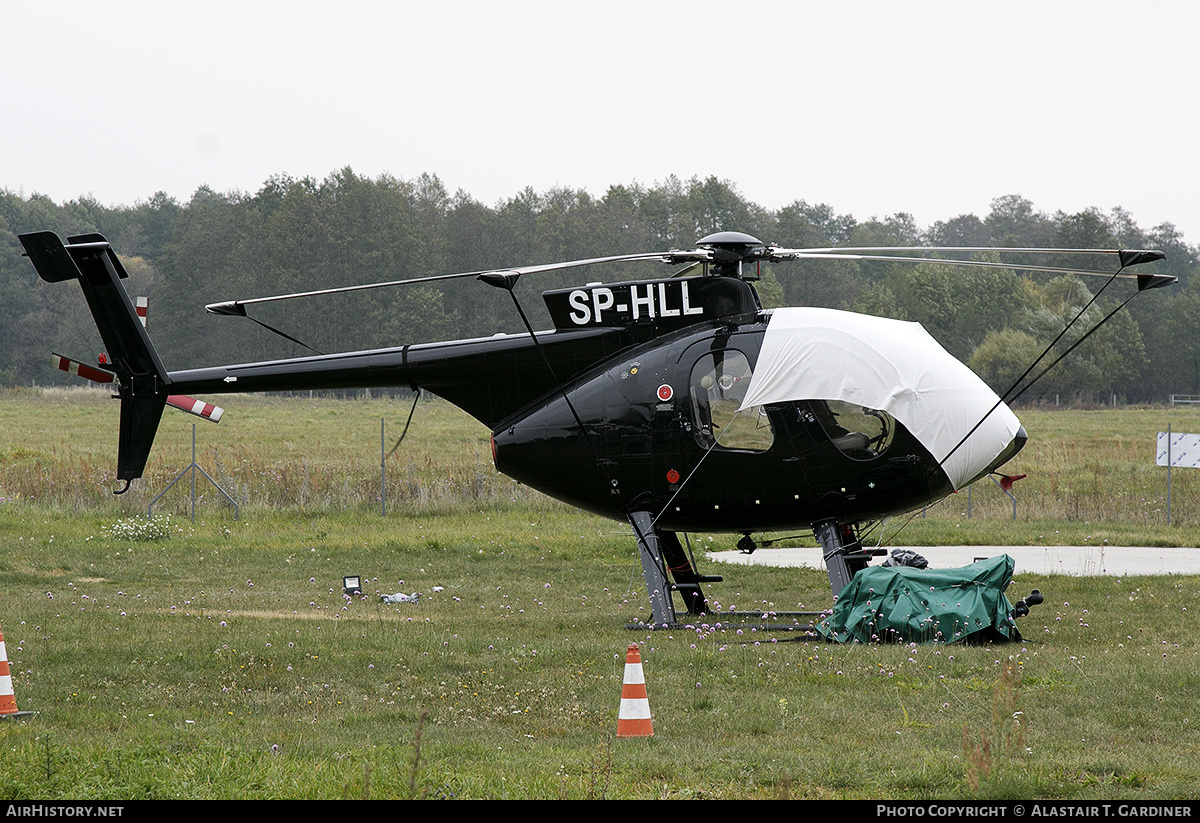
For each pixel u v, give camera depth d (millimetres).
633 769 24797
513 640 42125
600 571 65000
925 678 34812
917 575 42031
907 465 44062
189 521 84250
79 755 24797
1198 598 52719
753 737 28297
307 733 28406
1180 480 117938
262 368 52156
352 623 46156
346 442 169375
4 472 103250
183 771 23844
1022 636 43094
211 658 37812
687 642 41906
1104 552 73188
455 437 182375
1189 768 25000
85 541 73938
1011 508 94125
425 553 71812
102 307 52938
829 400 43969
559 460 47719
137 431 53312
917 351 44875
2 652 30281
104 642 40375
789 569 66250
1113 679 34250
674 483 46219
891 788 23672
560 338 48688
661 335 47594
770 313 46031
